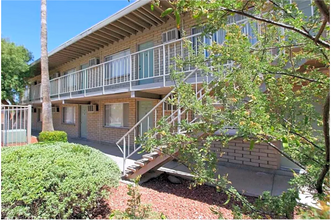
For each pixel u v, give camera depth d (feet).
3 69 34.35
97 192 8.93
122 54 26.76
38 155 9.16
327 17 3.46
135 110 25.77
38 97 36.68
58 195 7.75
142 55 24.29
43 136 21.59
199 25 5.53
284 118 5.98
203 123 6.24
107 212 9.62
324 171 4.69
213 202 10.89
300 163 6.26
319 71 7.14
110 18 21.21
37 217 7.33
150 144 7.29
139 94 20.11
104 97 26.48
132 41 25.18
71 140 33.19
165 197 11.58
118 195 11.56
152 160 13.12
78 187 8.07
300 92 6.64
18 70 36.24
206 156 6.39
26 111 22.13
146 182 14.32
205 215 9.38
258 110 4.85
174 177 14.78
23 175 7.72
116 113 29.07
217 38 15.19
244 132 5.02
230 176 14.87
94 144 29.37
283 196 5.46
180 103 6.73
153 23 21.93
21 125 22.90
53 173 8.07
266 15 5.63
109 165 10.53
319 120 6.13
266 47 6.59
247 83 5.43
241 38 5.90
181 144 6.66
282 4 5.35
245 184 13.20
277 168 15.26
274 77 6.59
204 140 6.72
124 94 22.48
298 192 5.74
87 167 9.06
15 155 9.01
